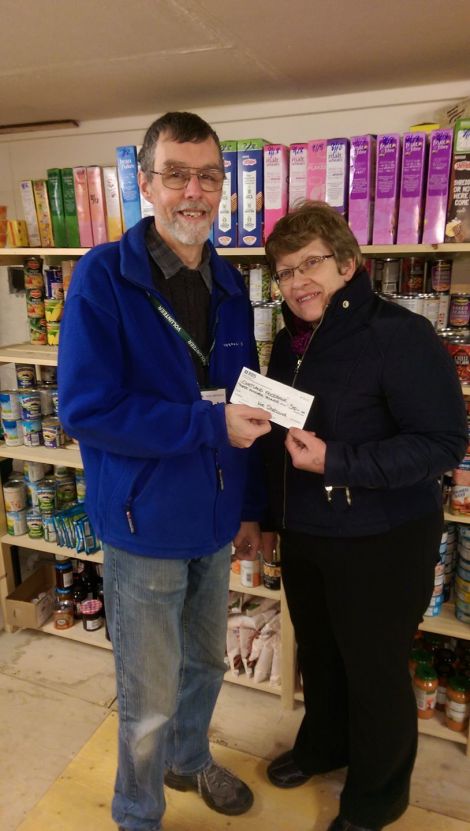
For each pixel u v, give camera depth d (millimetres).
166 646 1390
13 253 2051
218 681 1649
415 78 1776
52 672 2232
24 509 2459
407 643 1394
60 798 1703
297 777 1725
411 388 1229
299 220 1255
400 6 1271
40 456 2260
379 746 1433
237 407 1231
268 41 1481
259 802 1691
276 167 1709
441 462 1236
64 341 1199
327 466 1235
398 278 1817
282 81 1795
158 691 1402
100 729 1954
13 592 2480
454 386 1259
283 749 1876
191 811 1669
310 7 1278
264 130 2064
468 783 1758
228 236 1821
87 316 1177
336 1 1245
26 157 2400
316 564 1402
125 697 1424
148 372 1253
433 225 1604
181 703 1623
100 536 1360
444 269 1736
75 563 2541
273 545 1774
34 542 2406
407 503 1326
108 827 1613
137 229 1283
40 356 2141
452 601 1983
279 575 1990
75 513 2354
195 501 1320
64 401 1184
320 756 1676
